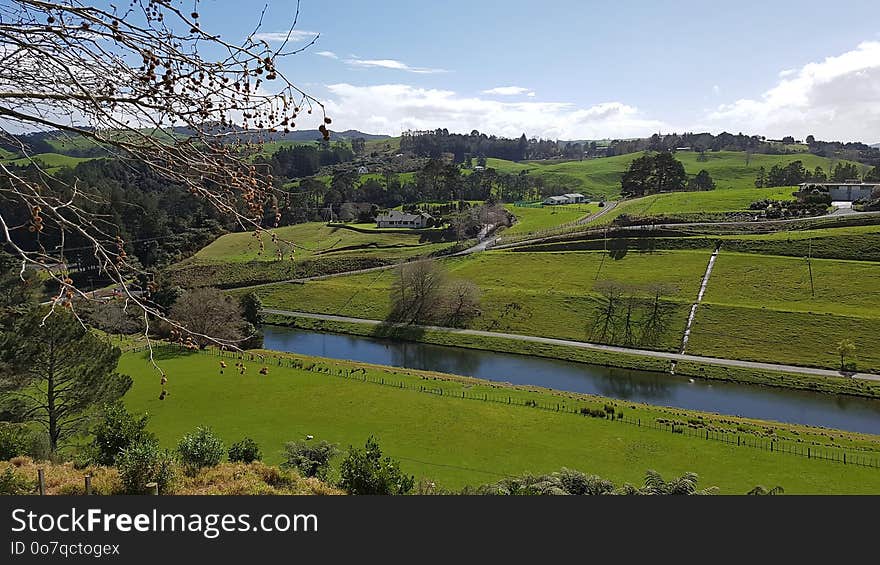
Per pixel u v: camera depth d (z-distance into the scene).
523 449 36.72
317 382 50.53
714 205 116.75
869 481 32.34
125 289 5.25
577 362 64.56
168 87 4.73
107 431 23.88
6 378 27.52
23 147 5.13
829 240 82.06
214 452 22.42
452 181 161.38
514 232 117.75
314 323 82.00
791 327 63.59
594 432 39.94
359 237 116.38
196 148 5.10
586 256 92.50
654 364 61.53
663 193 141.62
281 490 19.80
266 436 37.94
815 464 34.69
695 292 75.88
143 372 51.97
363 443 36.97
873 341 59.09
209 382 49.38
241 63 4.69
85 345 29.23
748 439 38.81
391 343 73.94
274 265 99.56
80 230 5.20
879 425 46.91
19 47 4.60
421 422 41.38
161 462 19.64
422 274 82.06
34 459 23.56
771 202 109.94
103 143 4.98
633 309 72.56
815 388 54.22
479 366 63.94
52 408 29.02
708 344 64.12
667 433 39.75
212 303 61.44
